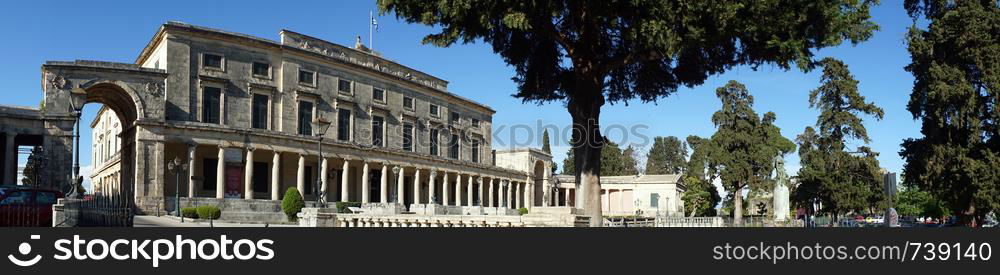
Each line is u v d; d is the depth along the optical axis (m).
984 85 34.22
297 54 71.75
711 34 19.03
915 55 36.44
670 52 18.36
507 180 100.88
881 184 56.81
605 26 21.58
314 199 73.44
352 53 79.06
